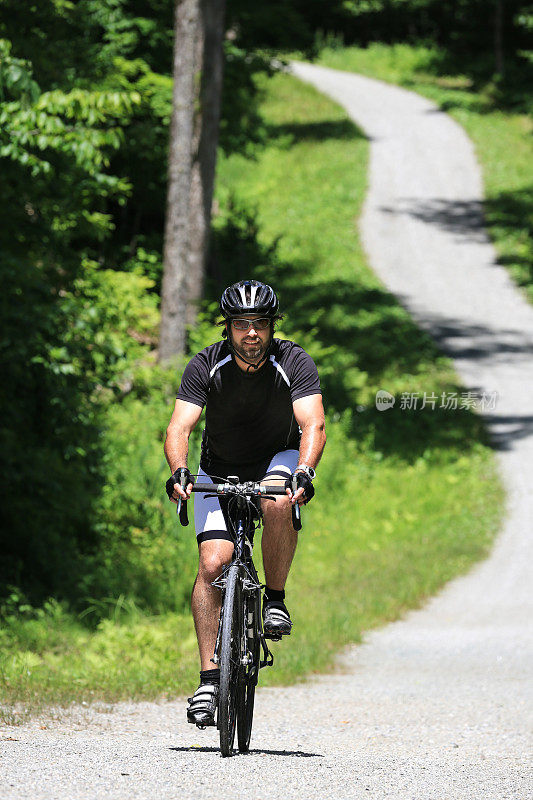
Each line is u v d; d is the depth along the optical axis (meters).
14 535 38.25
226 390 15.85
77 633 32.44
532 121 168.38
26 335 34.69
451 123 166.38
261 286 15.59
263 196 138.50
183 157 67.19
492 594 45.53
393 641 35.69
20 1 41.34
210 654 15.77
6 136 34.06
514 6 199.00
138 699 23.31
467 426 75.38
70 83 40.28
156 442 53.59
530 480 66.38
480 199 135.38
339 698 25.09
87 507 41.66
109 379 40.25
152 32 85.12
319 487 63.25
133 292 68.50
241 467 16.62
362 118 170.12
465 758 16.88
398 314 99.12
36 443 38.12
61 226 41.38
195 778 13.65
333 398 78.69
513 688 26.66
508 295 106.56
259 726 20.59
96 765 14.40
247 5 96.62
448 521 59.94
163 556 43.56
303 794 13.02
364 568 50.19
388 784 14.05
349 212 129.75
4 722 18.81
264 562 16.31
